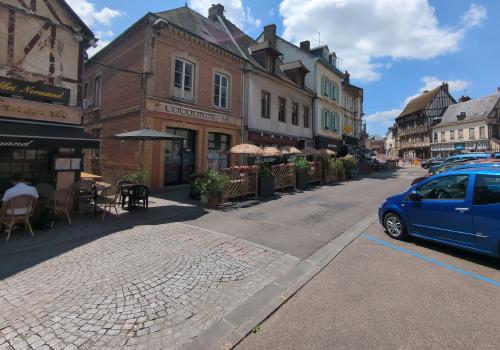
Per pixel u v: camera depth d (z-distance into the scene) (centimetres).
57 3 784
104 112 1435
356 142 3247
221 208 884
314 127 2300
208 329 301
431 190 546
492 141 4075
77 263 447
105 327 297
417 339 285
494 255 445
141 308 332
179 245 537
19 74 725
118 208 859
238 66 1561
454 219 493
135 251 501
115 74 1352
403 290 384
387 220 624
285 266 466
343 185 1541
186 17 1478
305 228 679
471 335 290
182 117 1268
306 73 2177
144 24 1176
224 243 557
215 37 1562
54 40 782
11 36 714
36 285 377
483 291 379
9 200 555
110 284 383
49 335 281
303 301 360
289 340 287
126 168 1245
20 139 627
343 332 298
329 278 424
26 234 592
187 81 1309
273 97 1814
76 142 716
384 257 504
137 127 1166
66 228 641
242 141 1581
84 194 801
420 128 5472
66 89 788
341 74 2702
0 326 293
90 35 846
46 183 705
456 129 4662
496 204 445
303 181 1397
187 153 1337
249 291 381
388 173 2603
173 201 986
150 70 1149
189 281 400
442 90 5269
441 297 365
